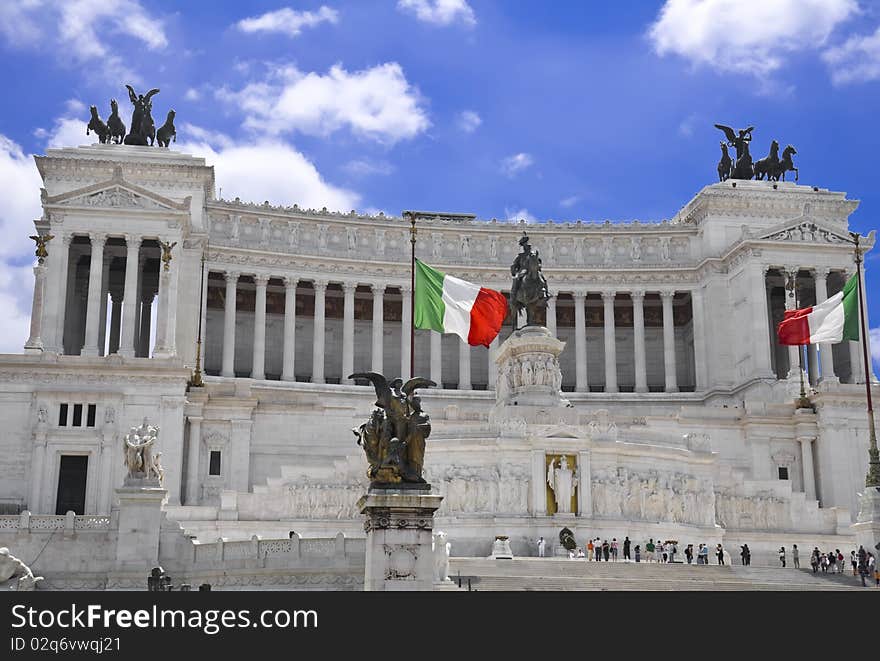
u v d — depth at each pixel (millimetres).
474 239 120188
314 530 73000
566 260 120625
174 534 57219
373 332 115188
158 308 92250
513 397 81125
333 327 121188
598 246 121312
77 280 111875
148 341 113125
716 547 73625
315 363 112000
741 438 93000
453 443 73062
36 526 57062
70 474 80125
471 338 69750
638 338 117938
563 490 71688
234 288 111312
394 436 37375
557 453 72562
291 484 74312
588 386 117625
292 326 112188
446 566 48719
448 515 71500
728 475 78812
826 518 79062
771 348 121500
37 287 88750
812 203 119375
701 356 116500
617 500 72750
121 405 81438
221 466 85750
